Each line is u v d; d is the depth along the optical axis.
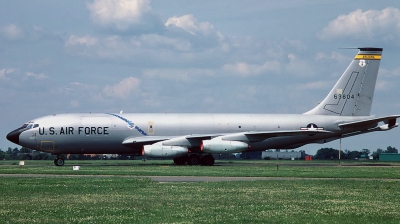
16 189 41.03
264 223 26.55
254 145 91.19
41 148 85.06
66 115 86.88
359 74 94.31
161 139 86.50
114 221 26.89
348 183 47.06
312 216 28.62
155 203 32.94
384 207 31.83
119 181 48.28
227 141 85.69
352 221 27.38
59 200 34.47
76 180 49.59
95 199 34.94
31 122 85.69
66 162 113.69
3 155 167.12
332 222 27.08
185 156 87.00
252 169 71.69
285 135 87.75
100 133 85.69
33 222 26.56
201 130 88.81
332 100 93.88
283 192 39.25
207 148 84.56
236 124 90.00
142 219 27.41
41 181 48.53
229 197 36.03
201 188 41.78
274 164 99.81
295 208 31.22
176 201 33.88
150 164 94.88
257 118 91.38
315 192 39.38
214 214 28.95
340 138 95.44
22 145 85.12
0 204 32.69
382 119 90.44
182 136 87.00
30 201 34.06
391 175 59.94
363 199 35.44
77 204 32.62
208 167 78.06
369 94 94.31
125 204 32.50
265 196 36.69
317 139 93.69
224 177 56.34
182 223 26.27
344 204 32.97
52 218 27.80
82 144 85.75
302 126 92.00
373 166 90.19
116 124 86.38
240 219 27.41
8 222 26.50
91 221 26.89
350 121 93.38
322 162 122.19
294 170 69.50
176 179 52.97
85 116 86.75
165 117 88.81
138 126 86.94
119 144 86.88
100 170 67.88
